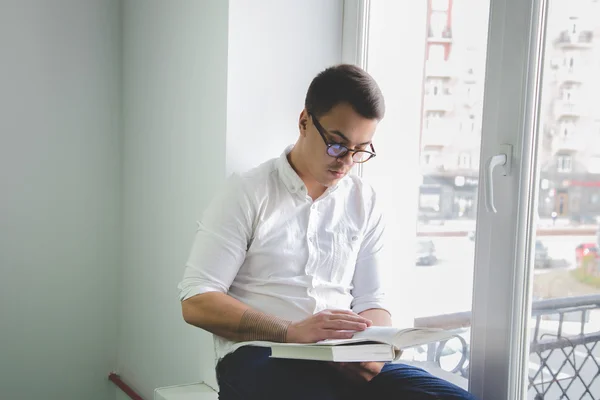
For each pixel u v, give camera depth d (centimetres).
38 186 211
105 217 226
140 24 211
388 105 170
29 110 207
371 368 123
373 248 148
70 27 213
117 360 233
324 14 177
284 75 171
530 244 129
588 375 118
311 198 137
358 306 145
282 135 172
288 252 135
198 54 175
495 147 132
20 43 204
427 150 158
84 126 219
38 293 215
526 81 125
